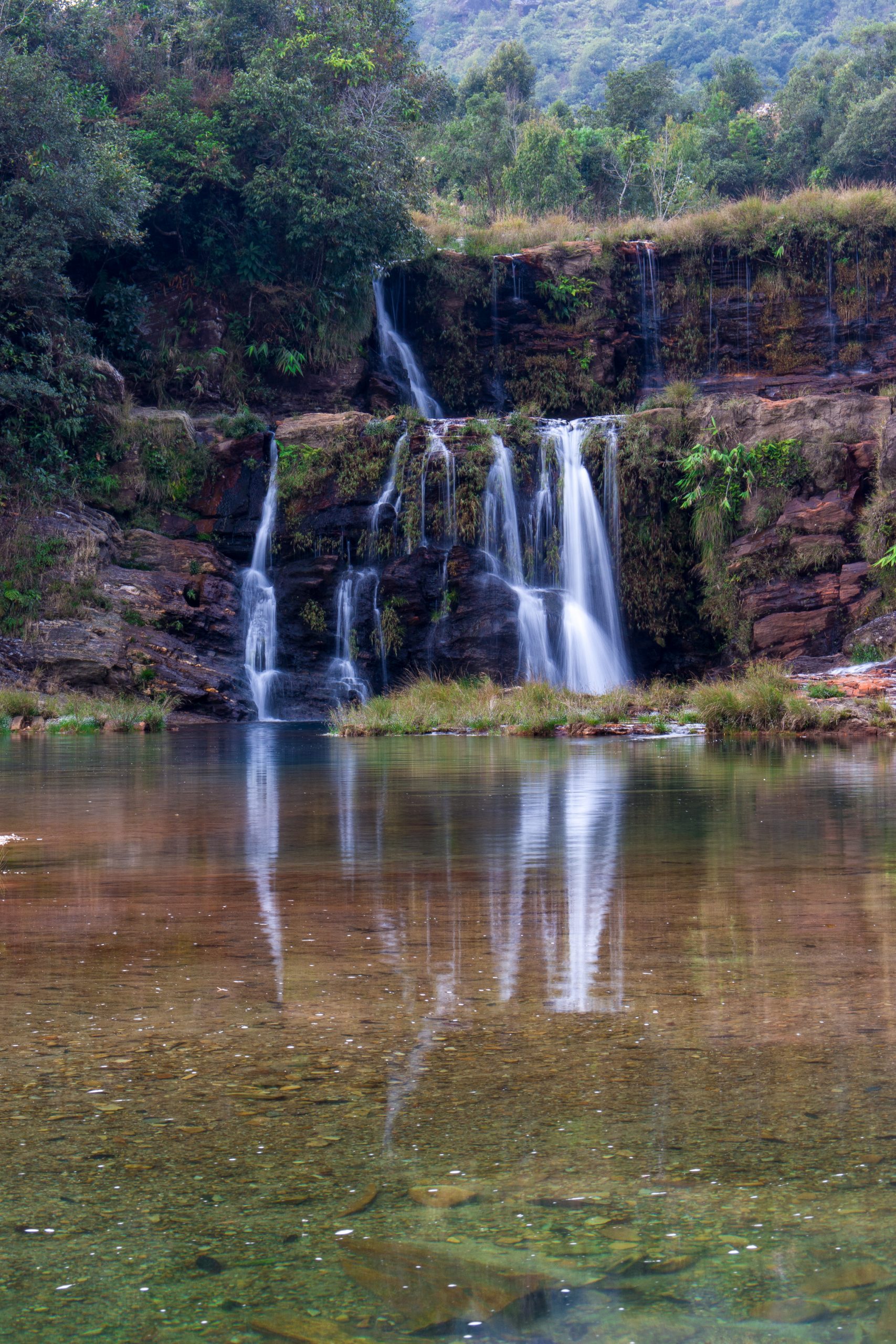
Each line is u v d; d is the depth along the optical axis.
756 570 28.56
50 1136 1.82
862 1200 1.56
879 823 6.34
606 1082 2.07
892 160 72.94
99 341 31.58
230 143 33.19
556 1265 1.37
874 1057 2.21
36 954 3.21
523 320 36.69
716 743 13.97
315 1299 1.30
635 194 63.97
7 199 27.03
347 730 18.31
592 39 194.62
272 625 28.61
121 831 6.21
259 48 35.31
